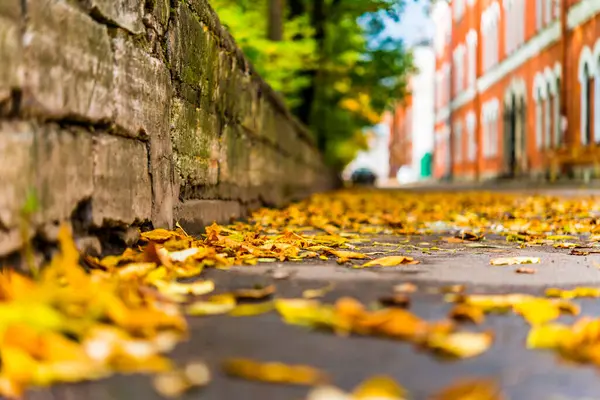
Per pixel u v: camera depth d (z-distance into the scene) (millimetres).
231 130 7516
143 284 3082
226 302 2861
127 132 3951
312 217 8633
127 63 3932
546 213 9727
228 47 7059
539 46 30484
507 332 2428
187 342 2273
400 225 7918
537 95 30953
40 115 2881
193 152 5703
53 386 1817
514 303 2793
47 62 2904
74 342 2096
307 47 15234
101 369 1898
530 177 31578
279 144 11984
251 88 8781
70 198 3160
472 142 44781
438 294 3166
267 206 10586
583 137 25266
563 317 2701
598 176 23859
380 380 1727
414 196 18375
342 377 1919
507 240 6191
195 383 1818
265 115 10164
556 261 4527
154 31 4539
